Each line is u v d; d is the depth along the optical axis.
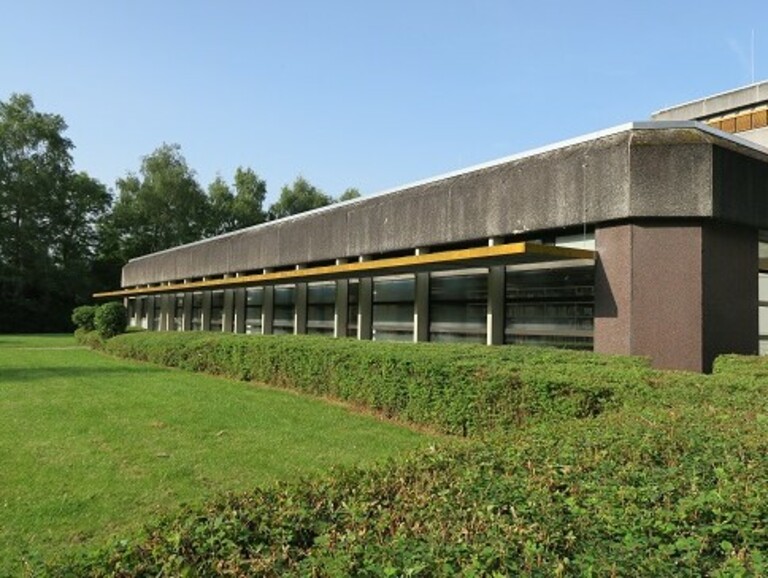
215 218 58.59
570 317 11.44
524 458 4.02
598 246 10.96
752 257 11.36
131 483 6.05
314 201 64.31
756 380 6.66
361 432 8.51
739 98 19.62
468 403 8.16
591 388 7.00
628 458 3.98
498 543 2.58
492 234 12.62
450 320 14.13
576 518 2.93
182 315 29.55
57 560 2.61
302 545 2.84
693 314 10.25
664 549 2.55
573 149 11.37
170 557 2.49
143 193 54.94
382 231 15.73
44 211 48.59
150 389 12.58
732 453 3.99
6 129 46.78
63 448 7.40
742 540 2.77
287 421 9.23
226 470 6.54
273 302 21.70
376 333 16.50
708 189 10.16
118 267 53.44
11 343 29.00
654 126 10.72
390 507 3.22
